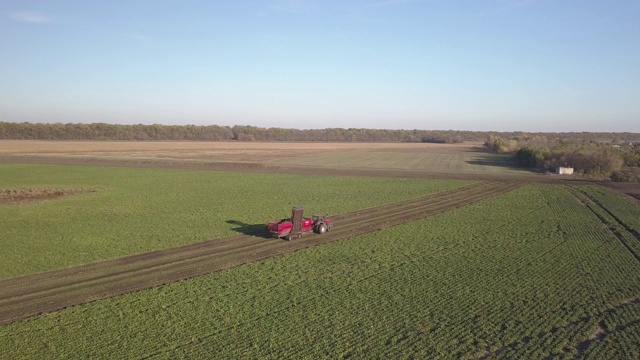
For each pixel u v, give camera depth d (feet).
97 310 72.13
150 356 57.31
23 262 97.86
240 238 122.83
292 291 81.87
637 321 71.51
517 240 124.77
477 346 62.03
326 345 61.00
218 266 97.35
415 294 81.35
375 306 75.25
